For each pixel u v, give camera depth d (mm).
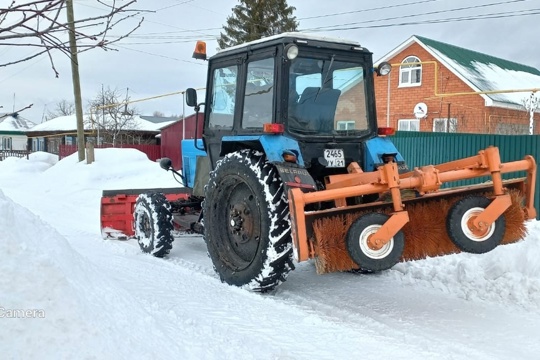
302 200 3986
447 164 4492
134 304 3418
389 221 3908
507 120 17688
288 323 4074
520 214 4367
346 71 5266
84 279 3188
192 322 3855
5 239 2705
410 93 19562
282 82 4855
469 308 4500
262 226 4625
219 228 5309
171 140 23016
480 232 4113
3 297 2523
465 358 3455
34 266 2684
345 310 4426
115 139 26234
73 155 16594
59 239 3314
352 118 5297
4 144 43312
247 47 5258
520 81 20969
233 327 3943
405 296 4852
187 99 6008
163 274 5520
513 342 3754
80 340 2549
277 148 4680
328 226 4086
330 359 3414
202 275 5527
